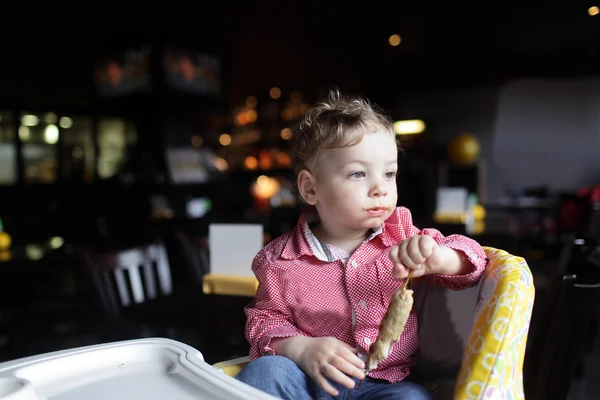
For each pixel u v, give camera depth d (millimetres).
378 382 865
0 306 3461
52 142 7652
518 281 714
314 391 805
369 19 6195
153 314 1518
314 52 7523
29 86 7684
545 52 7258
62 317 3375
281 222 3252
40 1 5723
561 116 7289
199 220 2930
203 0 5590
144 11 6020
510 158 7547
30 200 6895
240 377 813
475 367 671
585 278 1157
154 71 6566
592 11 5852
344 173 880
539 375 1190
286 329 892
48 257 3232
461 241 860
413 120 7301
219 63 7312
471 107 7703
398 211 981
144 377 679
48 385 660
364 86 8273
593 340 2762
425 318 921
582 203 5016
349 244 969
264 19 6266
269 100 9039
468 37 6777
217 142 9344
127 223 5281
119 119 8109
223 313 1462
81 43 7184
